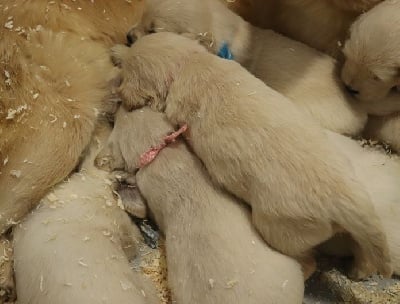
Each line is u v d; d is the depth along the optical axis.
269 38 0.56
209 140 0.48
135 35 0.55
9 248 0.51
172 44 0.52
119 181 0.53
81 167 0.54
